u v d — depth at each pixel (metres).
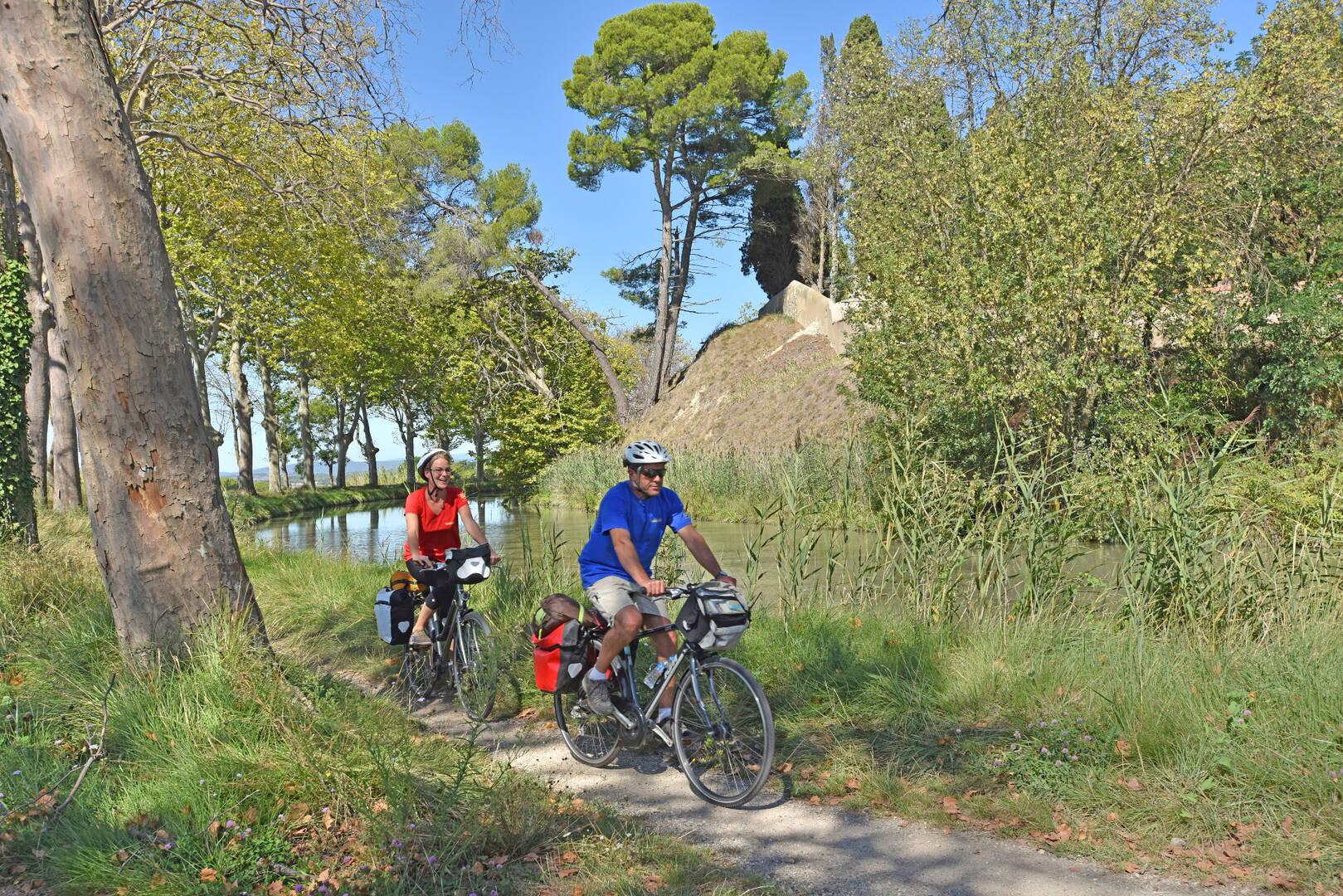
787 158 40.12
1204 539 7.23
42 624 7.16
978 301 15.22
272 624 9.23
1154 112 14.83
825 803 4.57
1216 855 3.79
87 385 5.62
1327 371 14.69
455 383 42.69
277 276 28.08
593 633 5.19
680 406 39.41
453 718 6.23
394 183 14.53
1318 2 14.16
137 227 5.68
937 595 7.68
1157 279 15.35
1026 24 17.02
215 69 14.21
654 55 39.41
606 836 4.15
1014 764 4.72
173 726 4.88
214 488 6.01
